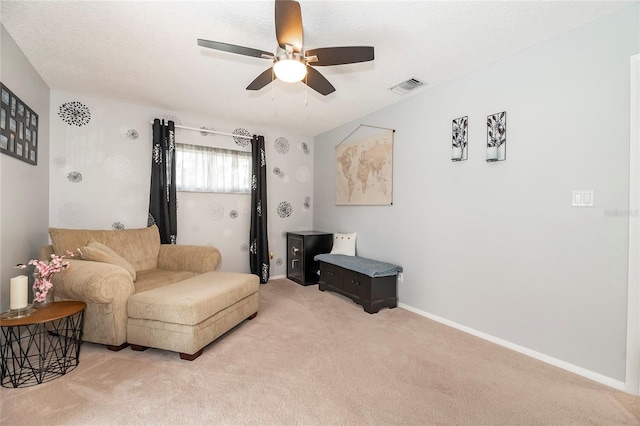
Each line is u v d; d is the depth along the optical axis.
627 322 1.72
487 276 2.42
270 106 3.43
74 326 2.10
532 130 2.14
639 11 1.67
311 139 4.79
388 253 3.38
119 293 2.09
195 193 3.81
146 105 3.43
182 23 1.93
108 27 1.97
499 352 2.19
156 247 3.19
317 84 2.24
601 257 1.82
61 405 1.51
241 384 1.73
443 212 2.77
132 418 1.43
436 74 2.60
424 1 1.69
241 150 4.12
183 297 2.08
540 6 1.73
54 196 3.03
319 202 4.68
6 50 2.03
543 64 2.09
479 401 1.60
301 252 4.13
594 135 1.85
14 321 1.62
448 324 2.70
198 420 1.43
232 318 2.40
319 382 1.76
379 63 2.41
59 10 1.80
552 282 2.04
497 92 2.36
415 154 3.06
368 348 2.21
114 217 3.33
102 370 1.85
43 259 2.37
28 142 2.45
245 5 1.75
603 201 1.81
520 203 2.21
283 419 1.45
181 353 2.01
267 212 4.37
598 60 1.83
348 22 1.89
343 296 3.54
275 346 2.22
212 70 2.58
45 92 2.85
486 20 1.86
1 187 2.02
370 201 3.63
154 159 3.41
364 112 3.62
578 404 1.59
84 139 3.17
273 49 2.22
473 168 2.52
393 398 1.62
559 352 2.00
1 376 1.70
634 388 1.69
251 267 4.14
